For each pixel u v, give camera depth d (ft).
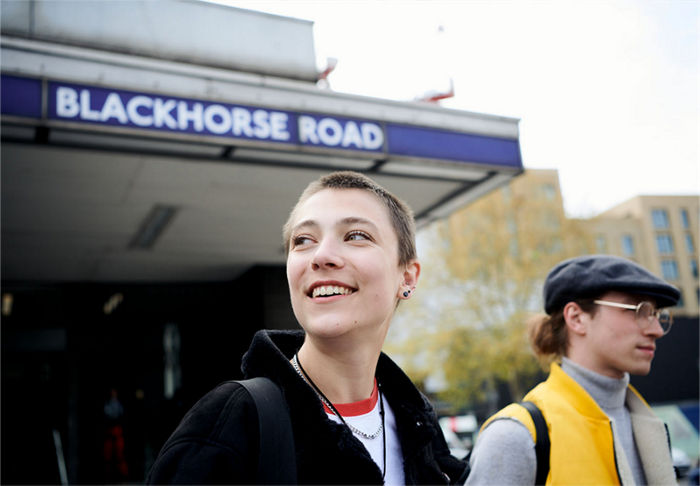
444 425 50.60
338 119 15.07
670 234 83.25
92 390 33.37
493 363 68.08
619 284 5.68
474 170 16.98
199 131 13.44
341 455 3.15
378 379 4.13
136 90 12.92
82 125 12.28
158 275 31.45
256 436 2.96
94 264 28.04
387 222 3.84
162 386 38.93
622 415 5.89
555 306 6.22
